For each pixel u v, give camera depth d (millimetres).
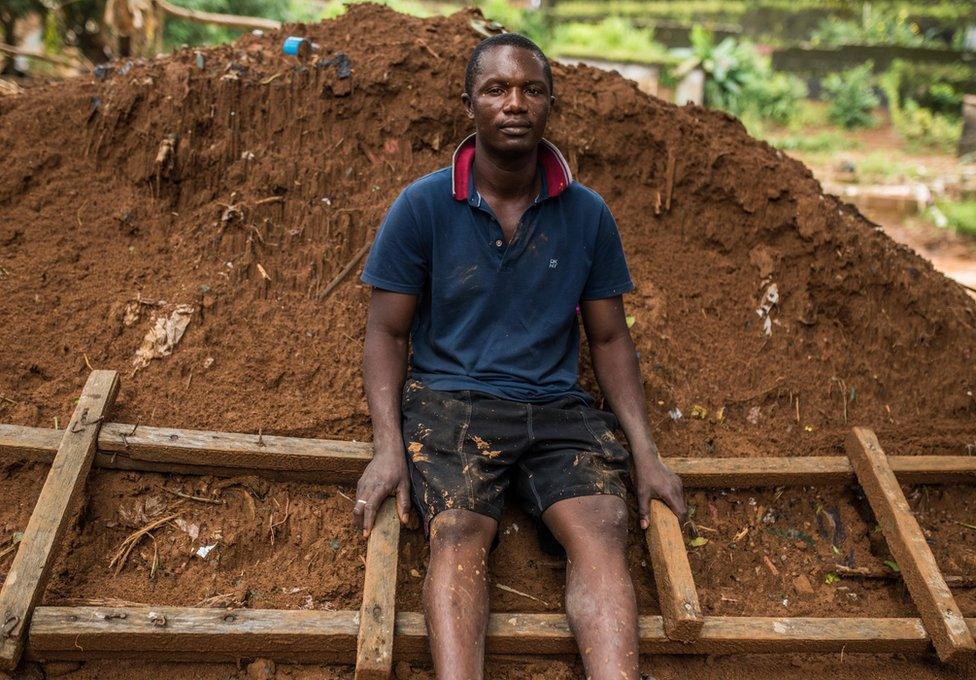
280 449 2320
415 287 2408
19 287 2635
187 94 2893
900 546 2389
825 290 3010
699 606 2154
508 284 2350
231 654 2043
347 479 2404
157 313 2627
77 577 2162
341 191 2918
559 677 2119
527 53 2213
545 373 2393
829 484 2664
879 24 16719
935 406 2945
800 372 2918
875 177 10125
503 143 2215
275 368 2582
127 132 2887
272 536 2324
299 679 2059
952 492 2760
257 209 2826
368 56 3055
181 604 2170
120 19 5918
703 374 2859
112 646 1977
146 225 2809
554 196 2359
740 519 2594
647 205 3064
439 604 1972
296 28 3229
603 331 2527
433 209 2340
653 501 2340
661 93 12750
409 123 2984
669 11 17375
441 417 2271
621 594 2006
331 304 2744
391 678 2068
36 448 2256
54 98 2949
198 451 2285
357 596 2246
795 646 2180
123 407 2436
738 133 3291
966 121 11742
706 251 3057
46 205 2805
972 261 7961
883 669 2266
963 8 16906
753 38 17188
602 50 13672
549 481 2223
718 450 2725
